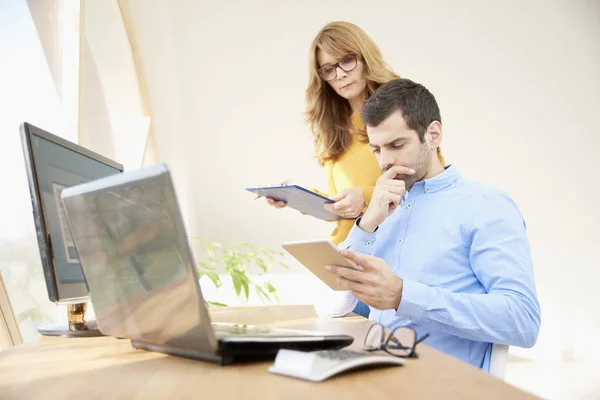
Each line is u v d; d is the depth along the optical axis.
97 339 1.27
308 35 4.09
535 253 5.17
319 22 4.05
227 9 3.84
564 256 5.14
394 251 1.63
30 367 0.95
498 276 1.39
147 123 4.08
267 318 1.50
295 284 4.84
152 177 0.82
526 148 4.73
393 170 1.62
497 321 1.29
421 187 1.64
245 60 4.09
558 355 4.83
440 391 0.69
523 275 1.38
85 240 1.00
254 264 4.79
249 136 4.38
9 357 1.06
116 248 0.93
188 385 0.77
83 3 2.62
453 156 4.80
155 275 0.88
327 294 1.55
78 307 1.37
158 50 3.89
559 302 5.13
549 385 3.99
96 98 3.23
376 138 1.63
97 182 0.93
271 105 4.28
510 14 4.11
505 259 1.41
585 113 4.58
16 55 2.22
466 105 4.54
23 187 2.25
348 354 0.82
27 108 2.31
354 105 2.61
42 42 2.44
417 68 4.40
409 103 1.61
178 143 4.32
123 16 3.66
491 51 4.29
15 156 2.21
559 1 4.09
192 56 4.00
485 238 1.47
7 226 2.14
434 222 1.57
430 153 1.65
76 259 1.35
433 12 4.07
